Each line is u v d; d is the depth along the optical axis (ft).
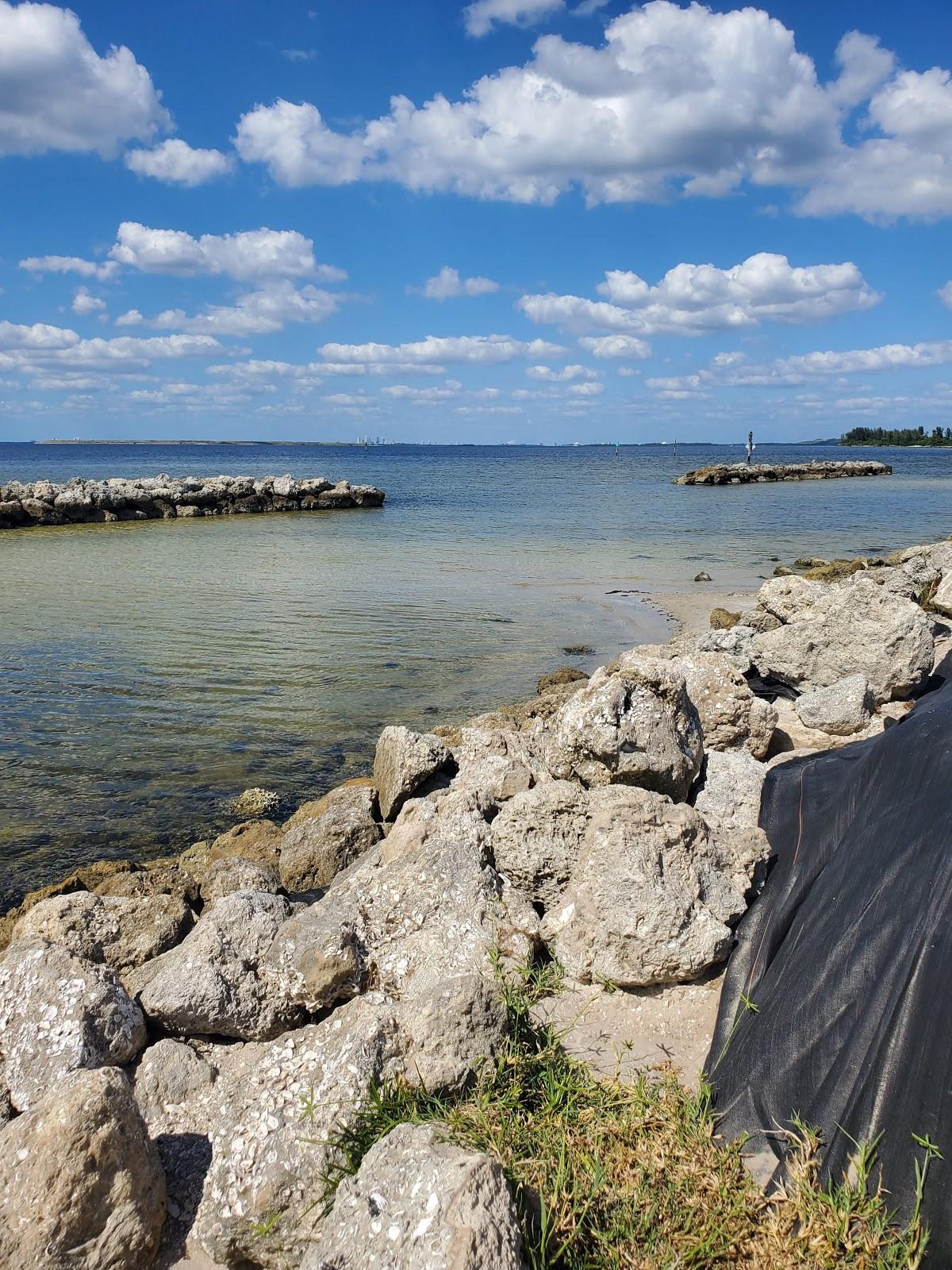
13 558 53.47
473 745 14.79
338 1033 8.28
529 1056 8.28
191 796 18.42
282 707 23.82
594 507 92.38
